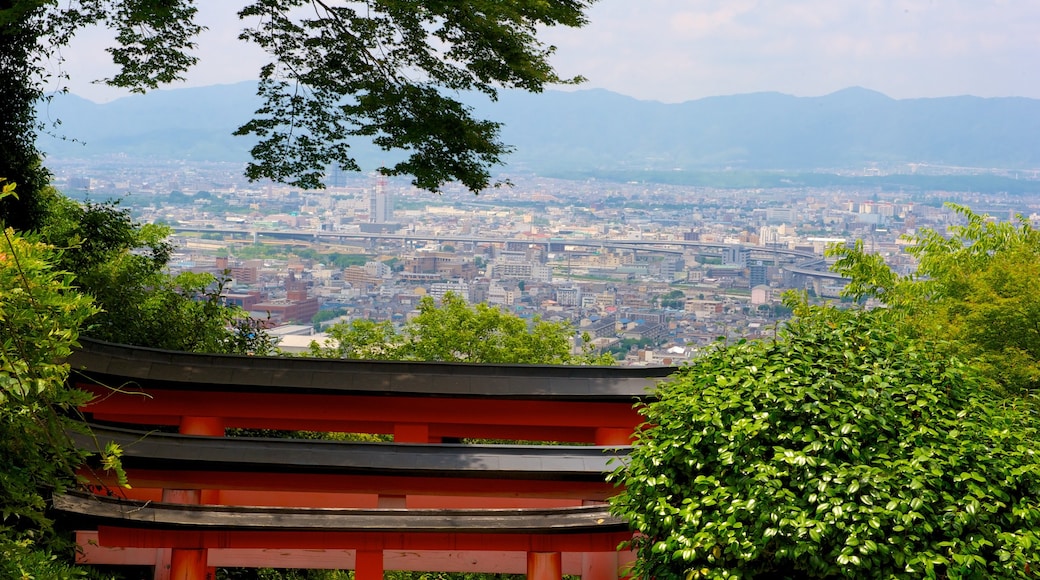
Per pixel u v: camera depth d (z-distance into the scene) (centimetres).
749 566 600
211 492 1056
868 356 648
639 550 716
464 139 1380
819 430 600
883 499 567
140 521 870
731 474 623
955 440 591
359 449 999
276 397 1104
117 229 1711
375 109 1384
